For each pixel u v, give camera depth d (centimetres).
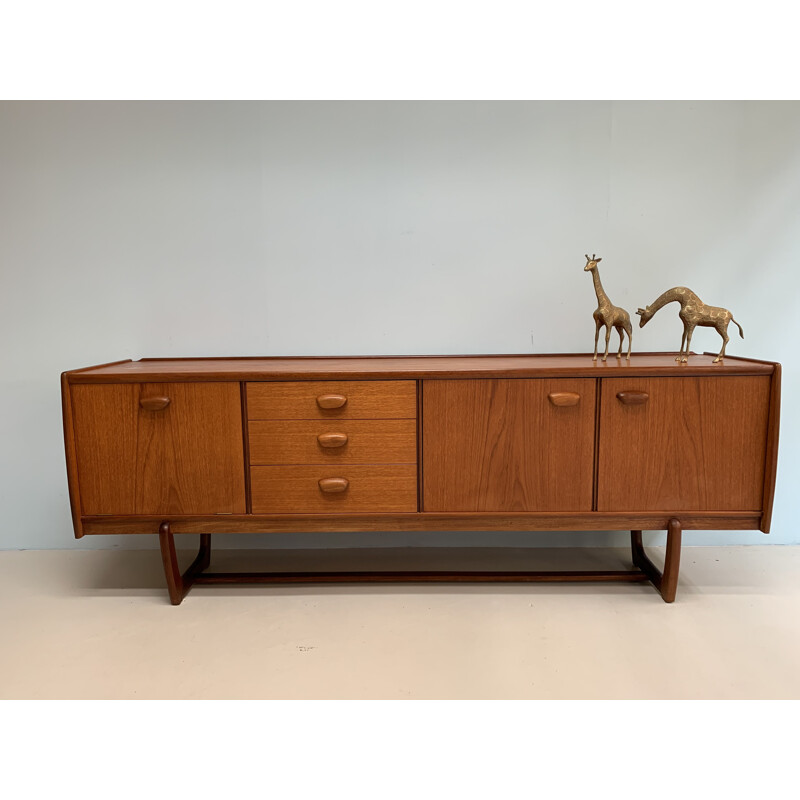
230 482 209
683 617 206
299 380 204
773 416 201
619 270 251
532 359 239
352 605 218
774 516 263
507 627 202
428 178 247
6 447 262
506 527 211
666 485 207
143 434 207
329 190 248
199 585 234
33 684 175
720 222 247
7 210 248
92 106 244
